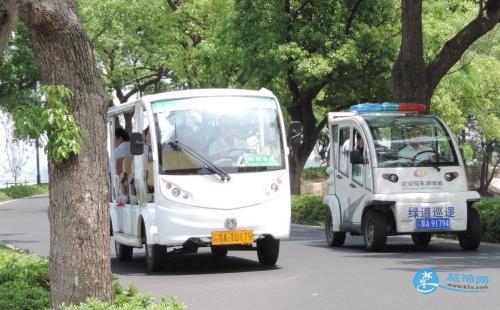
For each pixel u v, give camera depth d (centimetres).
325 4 4916
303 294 1653
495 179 10550
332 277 1919
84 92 1148
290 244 2978
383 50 4866
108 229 1162
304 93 5134
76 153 1122
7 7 1117
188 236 2128
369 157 2602
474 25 3541
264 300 1594
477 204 2889
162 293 1758
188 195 2133
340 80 5003
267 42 4825
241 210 2147
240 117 2197
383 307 1450
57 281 1141
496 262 2112
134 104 2281
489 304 1450
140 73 8425
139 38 7806
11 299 1391
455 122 6197
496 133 8331
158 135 2158
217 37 5209
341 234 2834
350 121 2720
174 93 2209
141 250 3116
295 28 4909
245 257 2602
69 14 1140
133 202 2345
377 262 2212
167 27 7038
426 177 2578
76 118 1143
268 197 2172
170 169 2144
